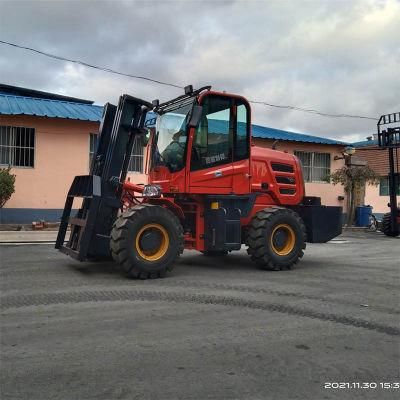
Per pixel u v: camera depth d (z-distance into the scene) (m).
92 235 8.27
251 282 8.05
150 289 7.26
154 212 8.01
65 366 4.18
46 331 5.12
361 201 23.61
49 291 6.98
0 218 16.14
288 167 10.31
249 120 9.33
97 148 9.10
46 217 16.70
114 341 4.84
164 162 9.12
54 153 16.81
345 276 8.84
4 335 4.97
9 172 15.32
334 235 10.41
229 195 9.02
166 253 8.12
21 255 10.40
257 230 9.14
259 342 4.93
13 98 17.50
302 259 11.20
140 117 8.80
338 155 23.53
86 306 6.18
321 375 4.14
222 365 4.29
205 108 8.81
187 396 3.66
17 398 3.59
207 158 8.83
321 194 23.20
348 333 5.32
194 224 9.07
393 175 18.48
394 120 18.02
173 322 5.57
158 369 4.16
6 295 6.70
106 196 8.52
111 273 8.43
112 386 3.81
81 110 17.62
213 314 5.95
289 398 3.68
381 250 13.37
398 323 5.74
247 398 3.66
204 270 9.16
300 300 6.80
